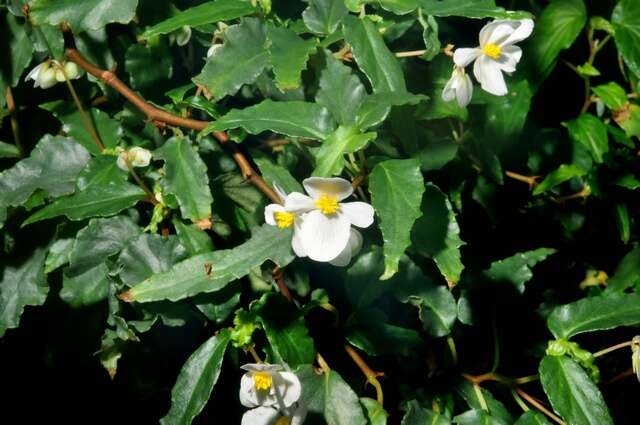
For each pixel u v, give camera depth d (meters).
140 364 0.67
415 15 0.65
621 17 0.75
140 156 0.64
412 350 0.67
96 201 0.63
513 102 0.71
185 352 0.67
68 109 0.67
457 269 0.62
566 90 0.78
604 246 0.78
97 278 0.65
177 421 0.62
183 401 0.62
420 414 0.65
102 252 0.64
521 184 0.74
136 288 0.61
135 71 0.67
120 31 0.68
